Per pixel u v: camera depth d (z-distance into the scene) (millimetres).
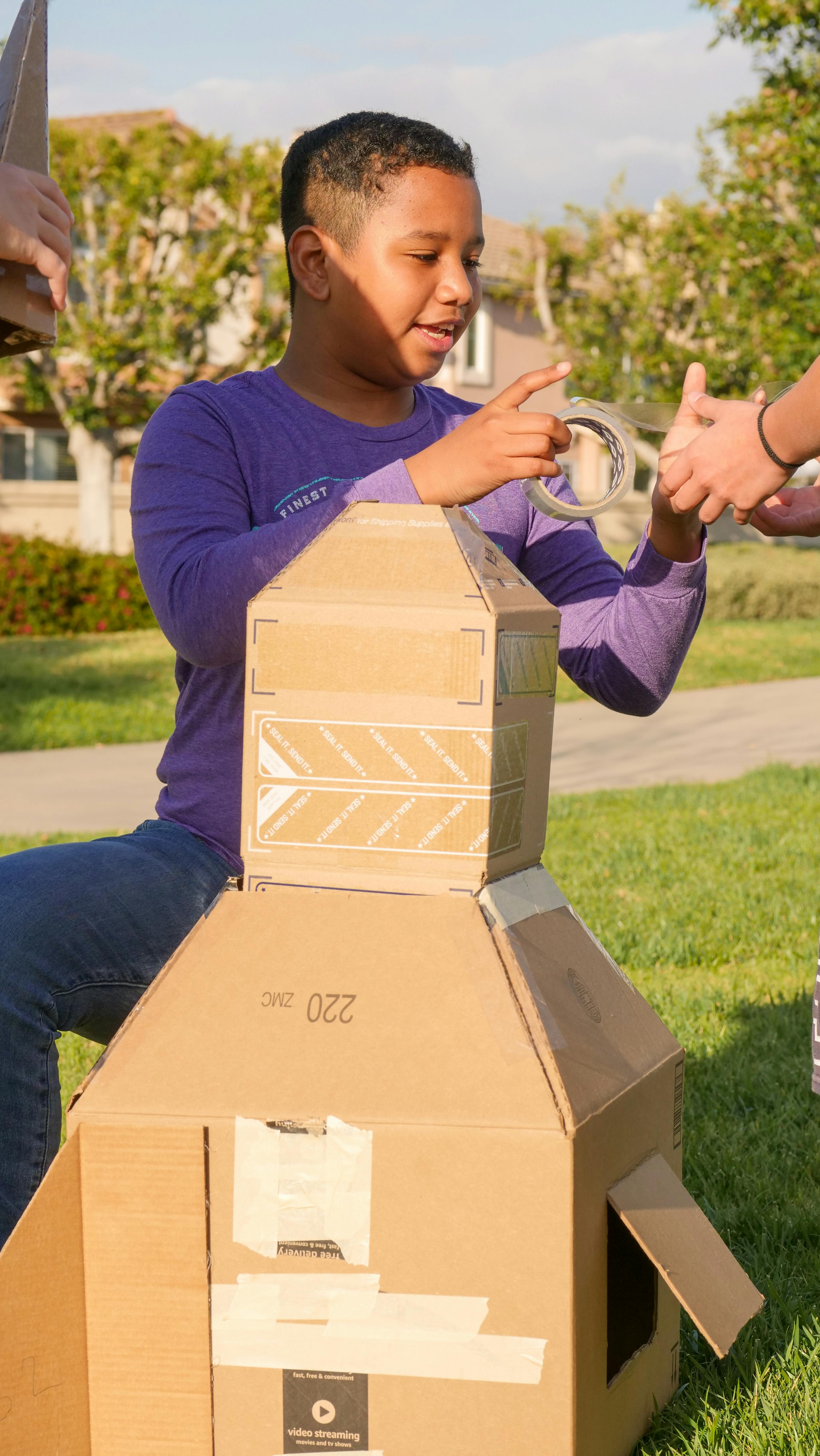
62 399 24453
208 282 23219
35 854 1801
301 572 1543
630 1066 1571
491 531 2119
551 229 27484
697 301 26656
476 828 1478
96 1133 1456
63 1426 1469
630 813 7012
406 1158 1407
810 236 18703
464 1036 1430
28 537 26156
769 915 5012
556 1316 1396
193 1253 1451
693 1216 1583
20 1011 1650
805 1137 2957
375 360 2047
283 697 1505
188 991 1502
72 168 22969
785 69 16844
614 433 1694
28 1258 1426
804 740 9945
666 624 1967
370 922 1489
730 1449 1799
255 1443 1464
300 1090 1431
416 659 1471
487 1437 1421
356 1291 1431
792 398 1582
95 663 14219
